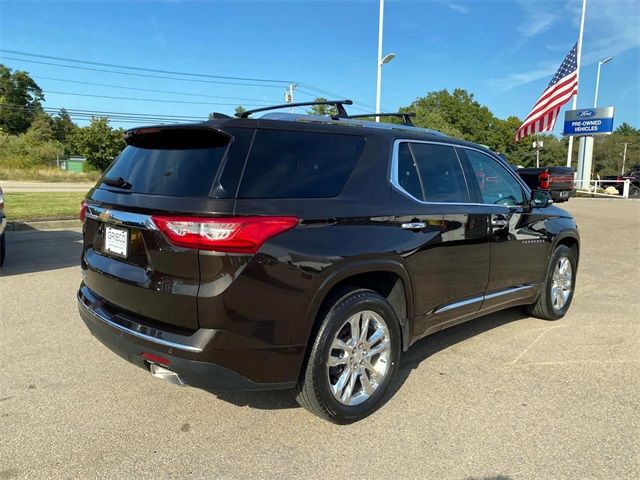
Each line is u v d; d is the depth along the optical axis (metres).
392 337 3.39
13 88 91.12
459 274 3.92
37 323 4.95
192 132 2.93
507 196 4.63
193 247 2.60
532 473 2.72
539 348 4.59
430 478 2.67
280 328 2.78
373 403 3.31
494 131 79.00
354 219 3.09
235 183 2.70
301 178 2.96
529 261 4.83
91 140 52.47
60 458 2.79
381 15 18.92
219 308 2.60
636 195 32.50
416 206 3.52
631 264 8.75
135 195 2.96
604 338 4.88
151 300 2.79
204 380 2.70
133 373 3.88
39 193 19.84
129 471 2.69
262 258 2.67
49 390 3.58
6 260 7.79
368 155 3.37
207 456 2.84
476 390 3.71
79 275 6.89
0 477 2.61
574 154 81.00
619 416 3.35
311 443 2.98
